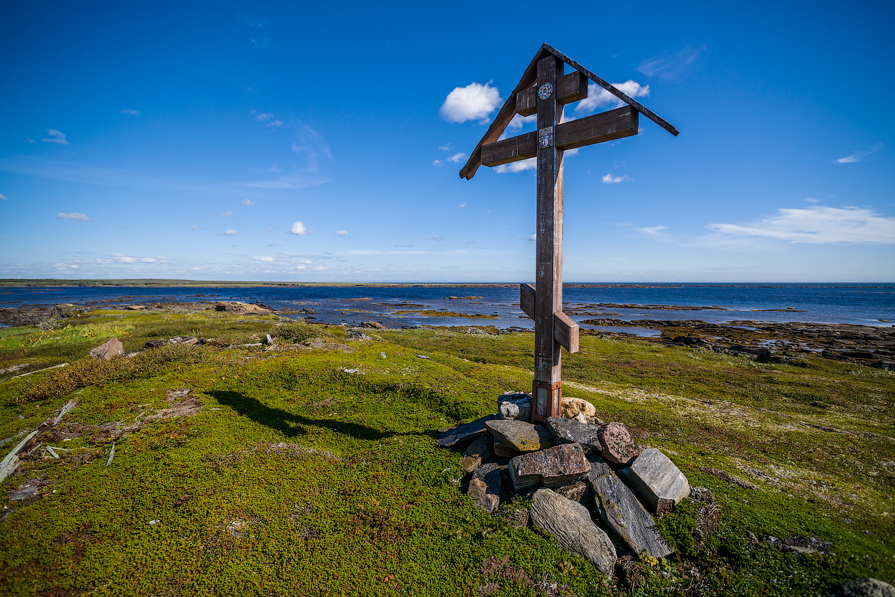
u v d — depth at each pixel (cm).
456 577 518
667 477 577
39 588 500
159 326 3116
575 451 622
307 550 575
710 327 5209
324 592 502
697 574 481
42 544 576
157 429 932
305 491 715
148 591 504
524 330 4472
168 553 567
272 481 742
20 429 908
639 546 515
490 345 2962
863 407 1538
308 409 1105
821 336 4222
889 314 7556
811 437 1135
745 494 657
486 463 723
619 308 9081
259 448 866
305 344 1844
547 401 718
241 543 586
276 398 1169
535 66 726
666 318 6856
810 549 489
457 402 1132
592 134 649
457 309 8112
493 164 804
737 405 1524
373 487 721
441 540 584
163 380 1236
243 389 1216
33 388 1125
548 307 705
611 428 652
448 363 1880
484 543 562
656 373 2127
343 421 1030
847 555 479
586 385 1794
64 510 649
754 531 531
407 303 10025
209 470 771
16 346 2212
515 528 579
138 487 714
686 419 1272
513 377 1658
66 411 991
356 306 8825
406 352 1914
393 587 508
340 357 1639
